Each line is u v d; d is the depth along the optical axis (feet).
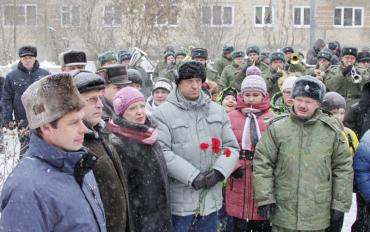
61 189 8.11
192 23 73.87
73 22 80.18
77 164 8.35
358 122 21.11
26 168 8.07
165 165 13.17
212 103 14.57
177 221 13.82
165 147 13.65
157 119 13.93
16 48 86.74
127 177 12.54
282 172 14.19
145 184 12.66
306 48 94.84
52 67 59.47
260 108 16.22
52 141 8.24
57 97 8.12
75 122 8.29
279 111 19.15
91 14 70.74
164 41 62.18
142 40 59.77
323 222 14.01
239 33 92.02
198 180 13.37
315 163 13.92
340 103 17.43
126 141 12.59
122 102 12.72
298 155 14.02
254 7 95.09
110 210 10.60
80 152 8.34
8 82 26.02
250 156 15.61
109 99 15.08
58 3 84.23
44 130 8.23
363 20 100.63
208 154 13.96
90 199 8.63
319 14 97.76
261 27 95.14
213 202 14.12
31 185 7.89
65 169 8.27
